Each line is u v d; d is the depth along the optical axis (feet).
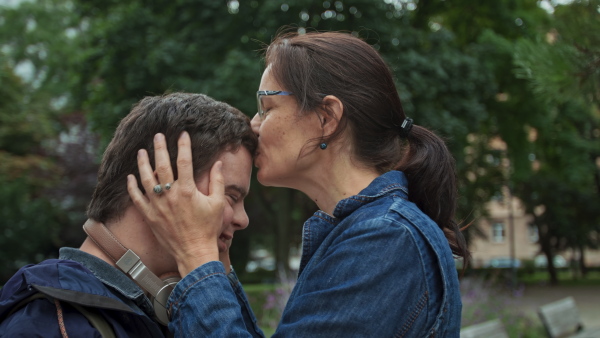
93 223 4.52
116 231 4.57
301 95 4.68
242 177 4.77
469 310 24.39
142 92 38.83
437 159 4.90
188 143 4.50
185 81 36.29
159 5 41.70
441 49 40.11
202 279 4.24
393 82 4.96
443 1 46.42
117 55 39.75
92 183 66.28
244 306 5.23
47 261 4.22
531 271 85.76
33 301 3.89
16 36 92.17
